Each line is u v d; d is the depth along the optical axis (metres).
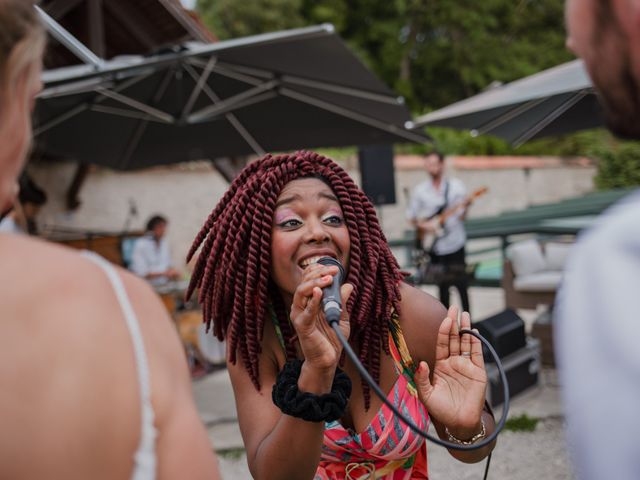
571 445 0.84
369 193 9.31
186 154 6.88
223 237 1.88
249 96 6.08
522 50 29.77
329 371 1.52
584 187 20.39
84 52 4.47
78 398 0.81
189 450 0.88
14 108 0.89
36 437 0.79
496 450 4.50
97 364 0.84
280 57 5.40
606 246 0.83
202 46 5.31
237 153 6.88
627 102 0.94
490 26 29.67
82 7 6.62
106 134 6.56
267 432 1.74
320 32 5.06
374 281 1.81
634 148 20.00
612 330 0.78
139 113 6.19
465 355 1.73
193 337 6.84
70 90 5.04
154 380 0.88
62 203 9.54
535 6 30.38
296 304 1.52
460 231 8.02
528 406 5.33
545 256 7.23
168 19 7.67
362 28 28.34
